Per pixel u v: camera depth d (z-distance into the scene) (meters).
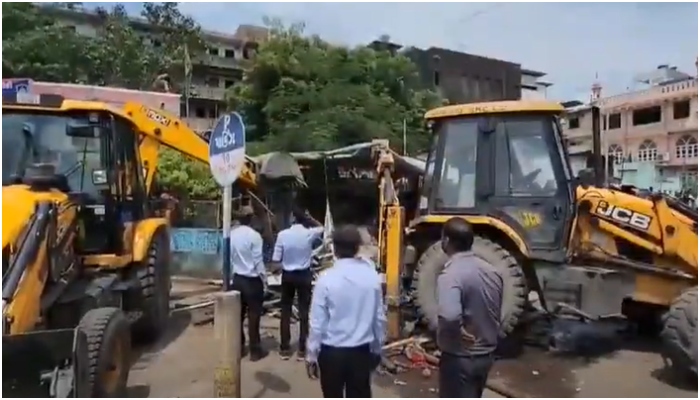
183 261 11.17
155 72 30.42
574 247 6.34
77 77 26.55
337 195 15.16
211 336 7.09
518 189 6.48
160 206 8.38
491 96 41.88
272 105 22.72
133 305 6.39
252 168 10.67
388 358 5.95
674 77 36.66
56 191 5.19
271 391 5.19
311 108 22.50
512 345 6.41
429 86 38.28
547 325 6.88
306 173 15.01
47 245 4.53
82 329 4.36
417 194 9.09
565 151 6.51
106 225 5.90
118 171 6.12
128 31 30.67
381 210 7.01
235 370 4.43
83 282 5.40
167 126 7.89
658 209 6.06
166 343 6.80
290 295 6.27
